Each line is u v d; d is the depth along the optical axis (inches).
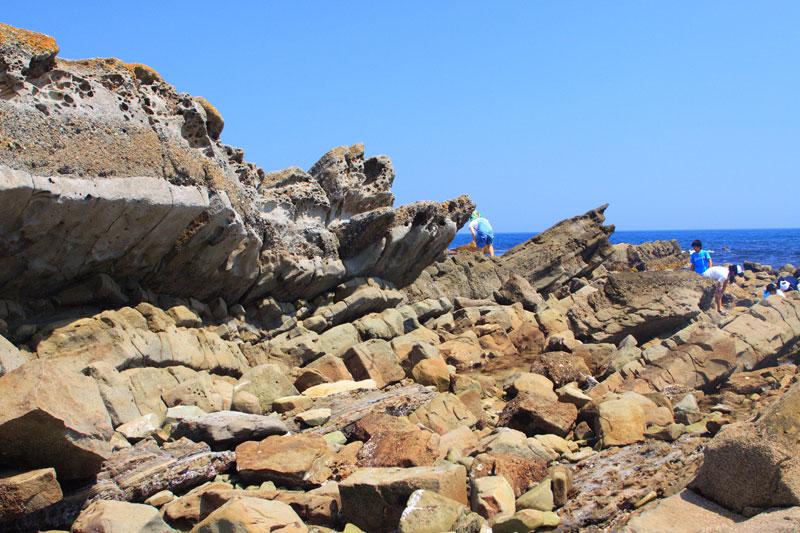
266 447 323.9
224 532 243.0
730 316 684.7
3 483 257.0
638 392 449.4
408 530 264.1
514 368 581.9
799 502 233.5
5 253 356.8
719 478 253.3
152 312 432.5
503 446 350.3
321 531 283.0
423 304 705.0
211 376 440.1
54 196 354.0
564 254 911.7
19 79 370.9
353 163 684.1
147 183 409.4
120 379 365.1
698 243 786.2
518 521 273.3
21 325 377.1
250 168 561.0
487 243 977.5
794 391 253.9
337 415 389.7
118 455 311.0
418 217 673.0
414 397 418.0
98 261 408.2
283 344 529.0
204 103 514.9
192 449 325.7
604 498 293.4
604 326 634.2
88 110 403.9
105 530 244.4
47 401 265.0
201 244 464.8
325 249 602.2
